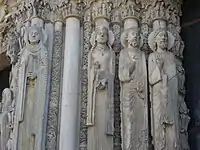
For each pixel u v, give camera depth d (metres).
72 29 9.02
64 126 8.28
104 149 7.98
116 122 8.35
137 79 8.39
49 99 8.56
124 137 8.04
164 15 9.16
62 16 9.19
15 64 9.23
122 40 8.80
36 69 8.57
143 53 8.68
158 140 7.98
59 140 8.25
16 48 9.36
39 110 8.31
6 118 8.91
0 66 10.75
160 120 8.05
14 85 8.98
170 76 8.38
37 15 9.12
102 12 9.07
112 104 8.30
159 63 8.45
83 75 8.73
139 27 9.12
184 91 8.78
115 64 8.70
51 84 8.67
